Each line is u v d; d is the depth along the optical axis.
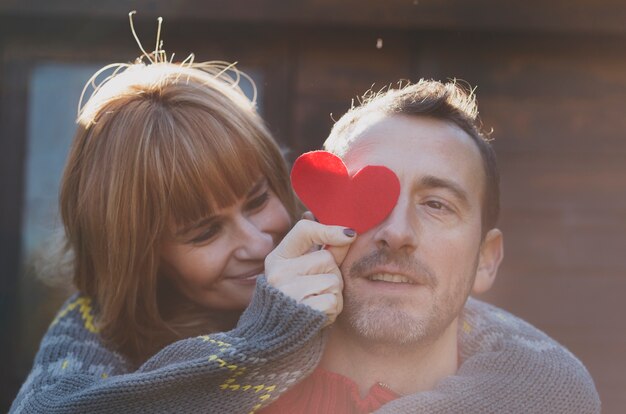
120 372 1.76
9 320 3.05
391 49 3.01
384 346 1.40
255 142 1.86
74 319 1.89
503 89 3.01
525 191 3.03
